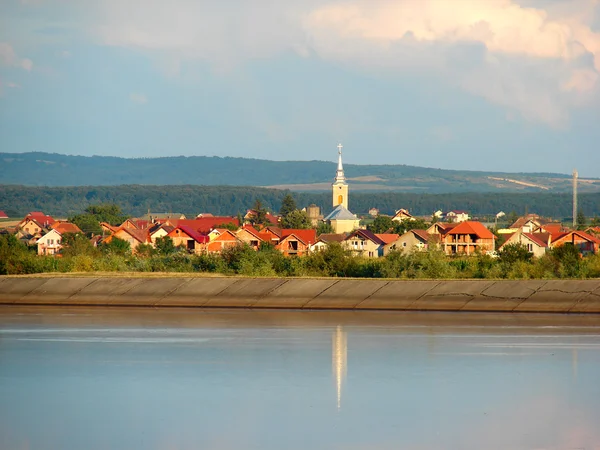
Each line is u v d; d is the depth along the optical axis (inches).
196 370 3189.0
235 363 3297.2
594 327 4097.0
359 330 3998.5
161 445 2365.9
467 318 4370.1
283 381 3038.9
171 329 4005.9
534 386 2987.2
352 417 2623.0
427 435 2460.6
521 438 2443.4
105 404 2748.5
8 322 4183.1
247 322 4207.7
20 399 2800.2
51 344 3639.3
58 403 2758.4
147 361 3329.2
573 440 2428.6
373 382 3024.1
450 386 2987.2
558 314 4500.5
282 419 2598.4
